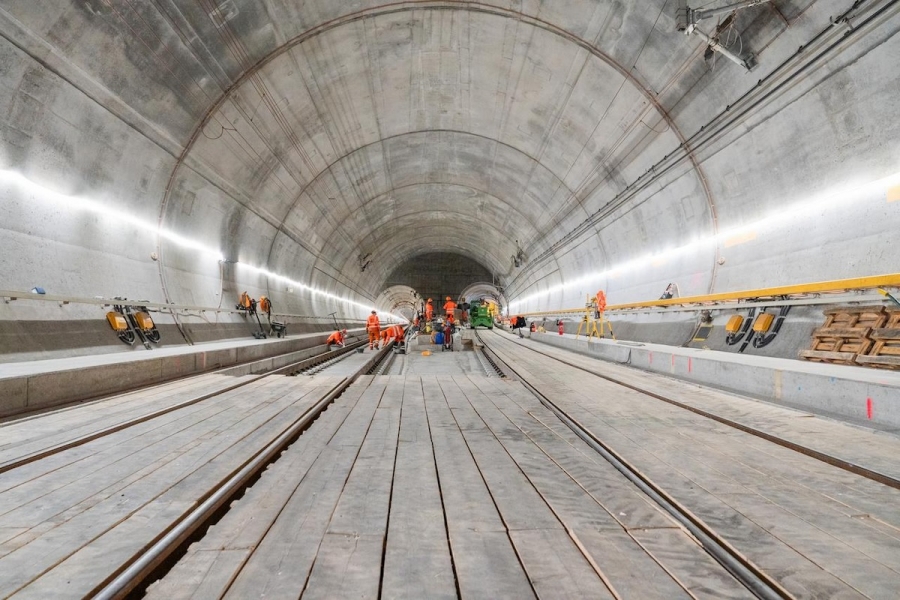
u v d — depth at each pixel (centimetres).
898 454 304
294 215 1756
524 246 2694
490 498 240
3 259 664
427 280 4644
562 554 181
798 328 699
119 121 830
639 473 276
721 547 188
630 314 1369
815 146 735
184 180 1079
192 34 825
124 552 180
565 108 1236
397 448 337
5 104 650
